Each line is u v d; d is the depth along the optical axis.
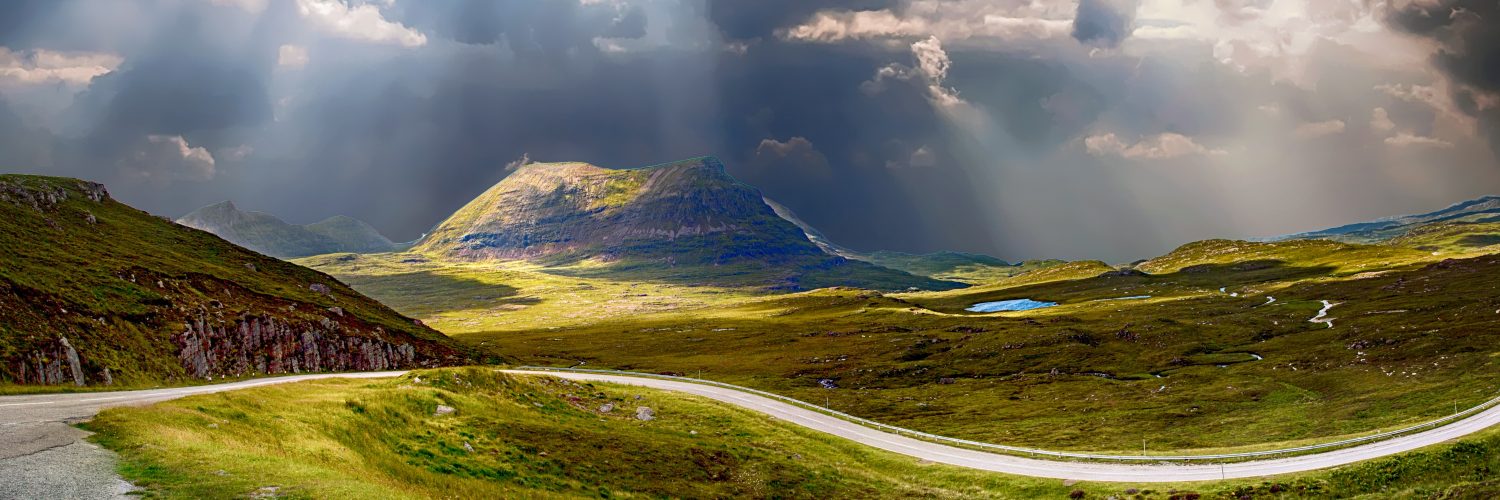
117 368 107.44
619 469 73.81
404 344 178.38
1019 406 155.75
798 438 98.56
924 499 78.31
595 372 155.88
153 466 42.81
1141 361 195.50
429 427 71.62
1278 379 153.50
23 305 106.06
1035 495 78.31
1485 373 122.62
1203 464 86.50
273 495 41.28
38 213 164.25
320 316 167.38
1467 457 75.38
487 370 97.06
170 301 136.38
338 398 71.75
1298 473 77.81
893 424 144.25
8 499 35.06
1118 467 87.75
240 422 57.19
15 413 53.34
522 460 70.12
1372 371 142.50
